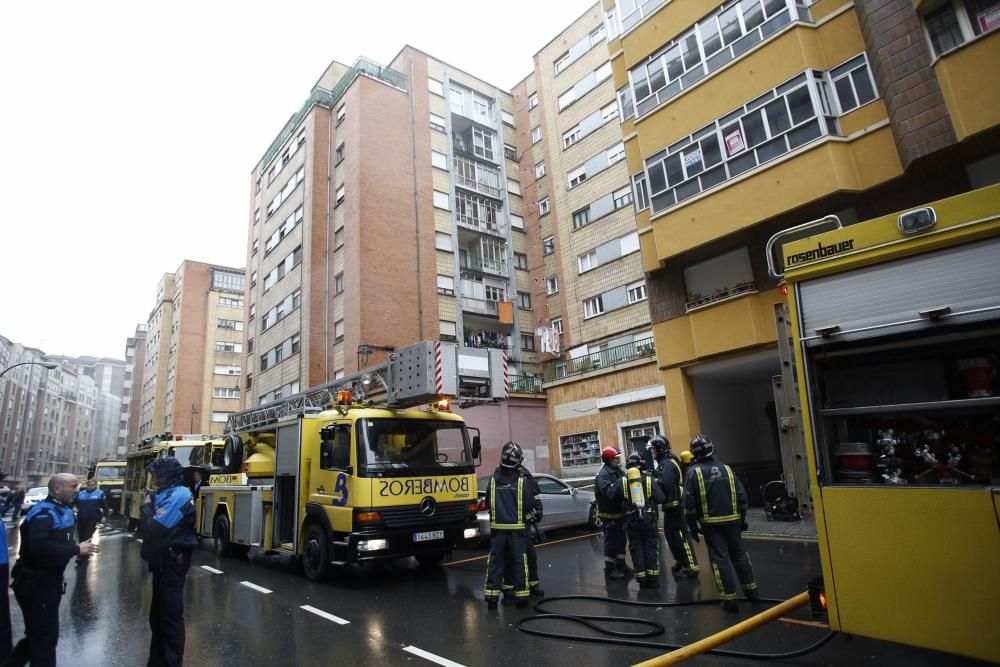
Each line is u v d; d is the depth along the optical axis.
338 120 27.83
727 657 4.55
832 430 4.04
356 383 9.90
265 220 32.50
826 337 4.04
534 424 22.64
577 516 12.20
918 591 3.42
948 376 3.62
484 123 31.64
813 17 12.42
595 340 24.36
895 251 3.78
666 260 14.71
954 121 9.41
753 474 17.00
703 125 13.73
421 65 29.34
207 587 8.20
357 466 7.79
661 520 14.16
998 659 3.08
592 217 25.34
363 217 24.56
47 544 4.23
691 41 14.32
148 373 61.03
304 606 6.85
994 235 3.46
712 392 16.47
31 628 4.18
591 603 6.39
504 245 30.28
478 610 6.35
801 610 5.71
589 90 26.34
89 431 121.12
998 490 3.21
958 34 9.67
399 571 9.02
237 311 52.91
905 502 3.55
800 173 11.81
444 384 8.14
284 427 9.68
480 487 12.41
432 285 26.05
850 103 11.69
